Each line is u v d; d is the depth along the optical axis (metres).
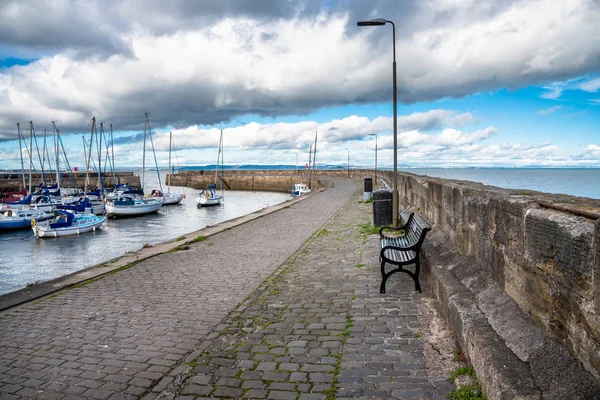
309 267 9.11
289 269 9.00
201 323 5.85
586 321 2.76
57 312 6.43
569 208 3.15
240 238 13.62
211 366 4.50
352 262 9.40
